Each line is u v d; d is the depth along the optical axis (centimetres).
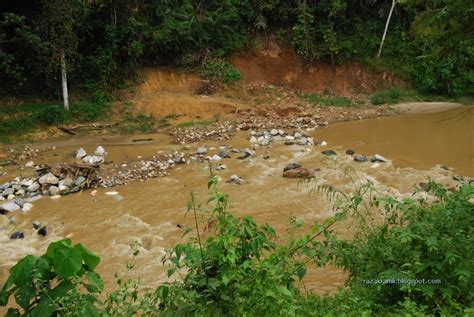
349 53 2302
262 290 318
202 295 308
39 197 1071
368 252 430
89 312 257
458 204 416
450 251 376
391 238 436
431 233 400
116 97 1903
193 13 2095
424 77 2245
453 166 1211
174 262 313
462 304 375
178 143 1533
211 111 1855
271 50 2295
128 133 1692
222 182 1117
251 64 2256
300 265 353
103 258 754
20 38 1591
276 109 1870
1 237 867
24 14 1741
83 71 1888
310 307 409
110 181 1162
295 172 1131
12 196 1080
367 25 2456
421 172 1134
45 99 1808
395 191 1006
